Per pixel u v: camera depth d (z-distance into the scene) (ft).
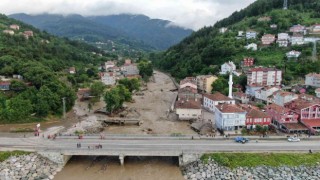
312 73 602.44
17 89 523.29
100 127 431.02
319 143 329.11
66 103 501.56
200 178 278.26
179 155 304.91
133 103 594.65
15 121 430.61
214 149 310.45
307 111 389.80
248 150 306.55
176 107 484.33
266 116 388.37
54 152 305.32
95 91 605.73
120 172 299.79
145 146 320.50
